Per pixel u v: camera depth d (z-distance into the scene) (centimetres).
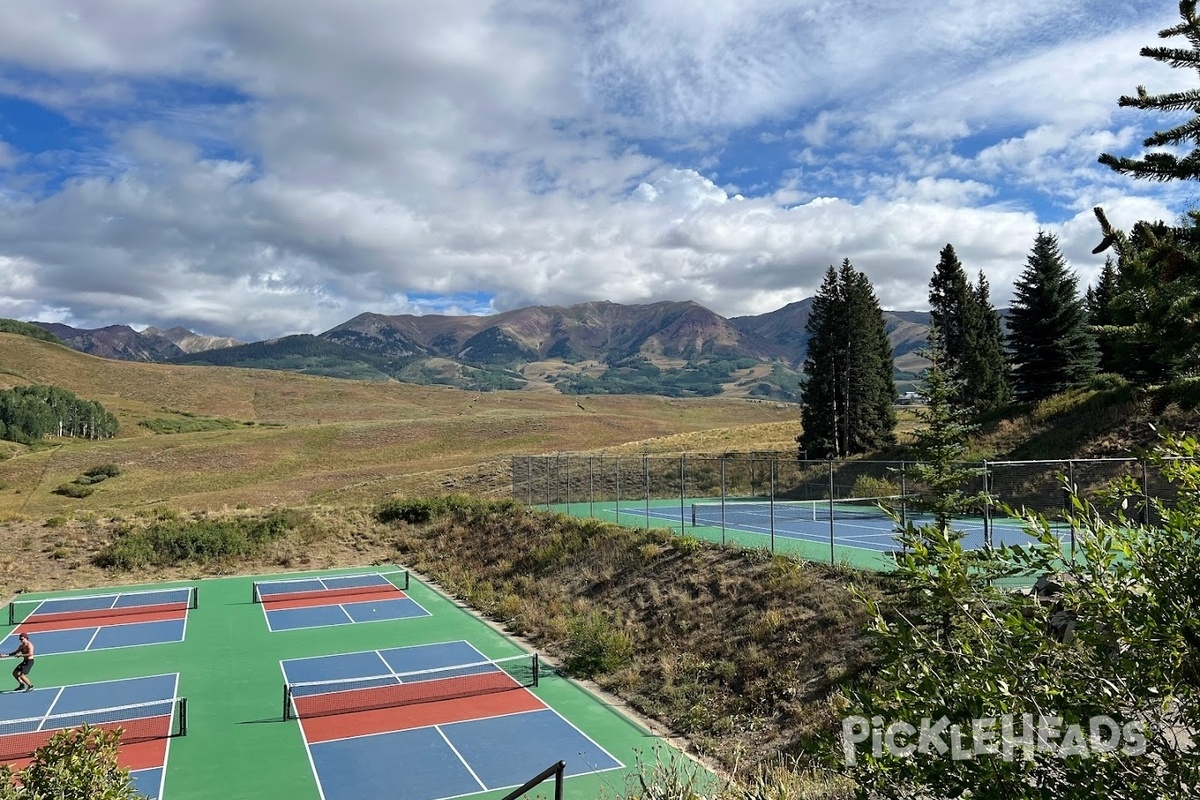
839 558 2391
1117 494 459
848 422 5662
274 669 2472
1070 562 427
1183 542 389
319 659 2573
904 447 4991
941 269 5900
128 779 1000
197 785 1631
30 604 3397
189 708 2108
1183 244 613
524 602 3109
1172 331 612
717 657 2117
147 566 4050
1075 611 420
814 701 1739
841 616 1973
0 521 4612
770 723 1766
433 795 1589
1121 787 364
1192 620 369
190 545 4184
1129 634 379
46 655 2638
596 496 5050
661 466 5688
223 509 5219
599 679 2262
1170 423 3341
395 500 5066
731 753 1695
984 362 5759
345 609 3272
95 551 4162
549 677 2325
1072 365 5012
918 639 445
